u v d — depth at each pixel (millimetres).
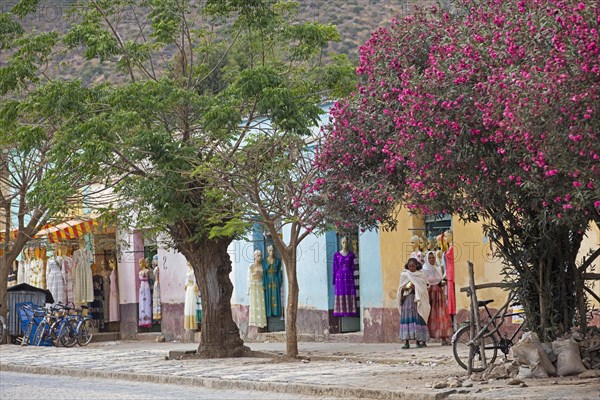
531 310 17219
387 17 57875
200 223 24562
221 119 22391
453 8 17141
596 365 16234
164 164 22656
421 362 21172
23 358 26812
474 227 24984
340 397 16453
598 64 12133
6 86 25469
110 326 37750
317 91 24562
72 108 23703
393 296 27594
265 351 26500
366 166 17469
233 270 32812
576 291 16969
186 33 25750
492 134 14047
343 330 29703
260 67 22766
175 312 34969
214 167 22281
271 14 24625
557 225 15055
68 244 36438
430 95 14289
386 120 16656
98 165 23359
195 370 21500
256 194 22156
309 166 22859
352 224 18219
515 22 13641
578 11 12359
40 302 34375
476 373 16906
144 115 23078
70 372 22938
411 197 15805
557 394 14141
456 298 25344
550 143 12594
